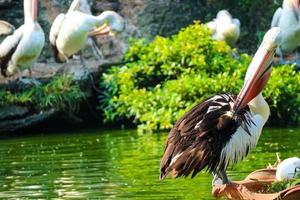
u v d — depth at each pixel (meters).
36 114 17.27
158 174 11.91
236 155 9.76
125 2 21.34
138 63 18.22
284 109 17.25
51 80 17.86
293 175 10.02
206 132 9.52
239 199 9.70
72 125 17.97
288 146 13.98
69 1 21.14
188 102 16.98
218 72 17.94
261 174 10.38
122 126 17.89
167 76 18.17
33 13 17.78
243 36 22.08
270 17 22.42
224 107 9.81
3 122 16.92
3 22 19.48
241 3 22.27
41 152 14.41
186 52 17.92
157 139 15.41
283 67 17.69
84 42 18.30
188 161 9.38
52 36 18.44
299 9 19.58
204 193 10.59
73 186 11.34
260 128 10.08
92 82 18.23
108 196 10.63
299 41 19.64
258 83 10.22
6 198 10.75
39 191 11.11
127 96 17.47
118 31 18.67
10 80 17.97
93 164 12.95
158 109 17.12
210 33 18.52
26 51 17.52
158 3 21.25
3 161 13.60
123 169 12.41
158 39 18.33
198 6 21.70
